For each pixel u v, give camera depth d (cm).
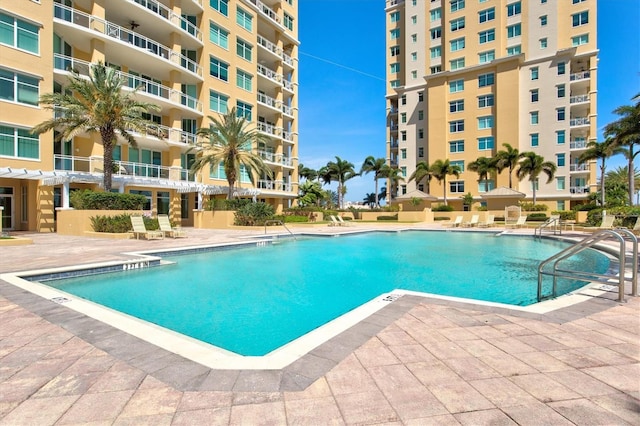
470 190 4262
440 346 341
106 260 938
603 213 1939
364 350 331
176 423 220
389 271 935
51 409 237
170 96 2572
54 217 1986
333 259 1153
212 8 2892
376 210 3931
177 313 573
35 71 1853
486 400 246
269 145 3891
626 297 513
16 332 388
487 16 4169
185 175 2834
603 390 259
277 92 3862
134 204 1920
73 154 2192
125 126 1856
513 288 740
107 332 389
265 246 1518
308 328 506
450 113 4412
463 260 1128
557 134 3778
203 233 2006
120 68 2481
